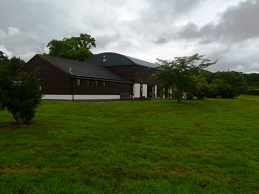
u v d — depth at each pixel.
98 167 6.75
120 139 9.95
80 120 14.36
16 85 12.05
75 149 8.38
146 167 6.91
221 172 6.77
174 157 7.87
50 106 20.58
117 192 5.37
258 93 71.69
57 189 5.36
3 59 48.50
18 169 6.54
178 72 27.09
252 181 6.21
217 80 47.12
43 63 33.19
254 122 16.16
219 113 21.39
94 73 35.97
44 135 10.24
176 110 21.83
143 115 17.67
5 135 10.16
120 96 37.00
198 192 5.50
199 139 10.40
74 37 64.94
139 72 44.34
